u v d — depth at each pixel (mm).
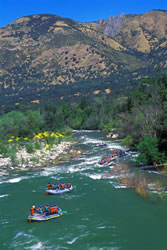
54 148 54938
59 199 24781
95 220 20203
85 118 123125
